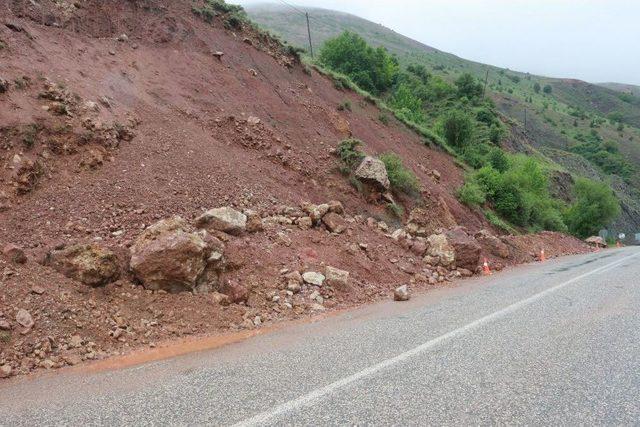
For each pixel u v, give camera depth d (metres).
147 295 7.05
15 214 7.92
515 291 9.59
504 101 129.38
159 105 13.28
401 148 23.77
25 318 5.72
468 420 3.49
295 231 10.88
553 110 147.00
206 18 18.94
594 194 43.28
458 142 34.22
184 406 3.92
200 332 6.72
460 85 66.12
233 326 6.99
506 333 6.03
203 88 15.40
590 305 7.79
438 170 25.03
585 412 3.61
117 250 7.60
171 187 10.34
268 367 4.93
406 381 4.34
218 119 14.37
